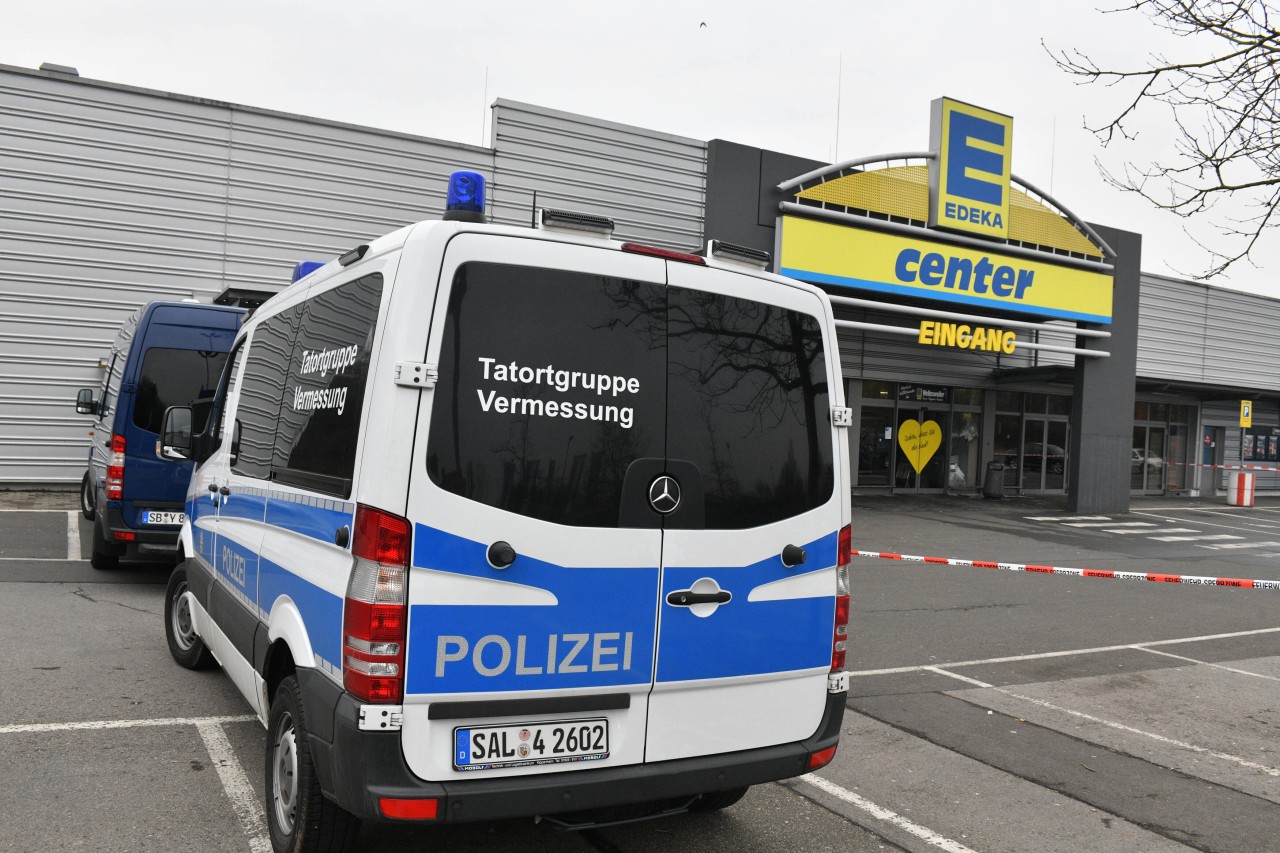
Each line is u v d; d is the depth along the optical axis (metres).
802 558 3.62
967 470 24.23
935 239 18.81
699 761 3.37
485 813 2.95
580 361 3.20
